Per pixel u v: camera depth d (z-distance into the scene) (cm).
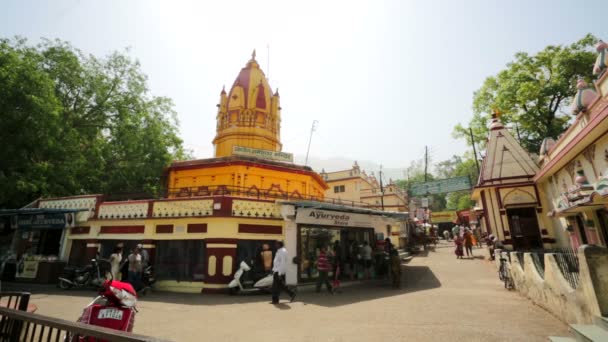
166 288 1279
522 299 897
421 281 1343
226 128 2227
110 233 1443
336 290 1203
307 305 930
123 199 1570
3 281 1521
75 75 1966
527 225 1647
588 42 2191
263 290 1167
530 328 625
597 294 507
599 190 748
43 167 1573
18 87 1398
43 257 1509
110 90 2202
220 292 1181
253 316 796
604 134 898
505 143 1795
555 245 1549
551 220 1584
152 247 1343
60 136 1723
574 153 1094
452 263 1778
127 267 1230
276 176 1811
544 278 762
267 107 2289
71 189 1817
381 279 1499
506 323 665
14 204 1834
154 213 1371
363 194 4053
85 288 1298
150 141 2256
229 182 1678
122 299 435
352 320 728
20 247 1650
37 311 855
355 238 1573
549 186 1531
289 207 1293
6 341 401
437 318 721
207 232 1261
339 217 1457
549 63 2300
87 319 418
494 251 1620
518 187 1681
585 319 552
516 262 1005
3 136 1436
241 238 1262
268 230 1330
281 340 586
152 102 2411
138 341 229
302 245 1312
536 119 2402
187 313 840
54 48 1917
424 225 3356
